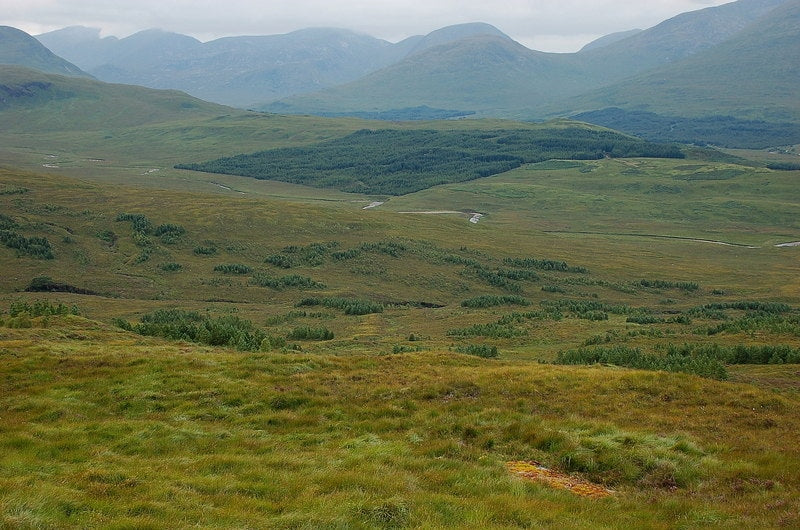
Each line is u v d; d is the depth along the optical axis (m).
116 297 133.50
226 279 150.88
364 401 30.72
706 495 19.52
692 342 77.62
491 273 165.88
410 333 99.19
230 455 21.84
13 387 31.45
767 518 16.95
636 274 182.25
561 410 29.98
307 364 38.41
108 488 17.31
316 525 15.30
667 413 29.80
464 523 15.96
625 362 56.53
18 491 15.90
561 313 113.19
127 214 192.25
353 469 20.36
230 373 34.72
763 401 31.59
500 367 40.53
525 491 19.14
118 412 28.42
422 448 23.17
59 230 172.38
